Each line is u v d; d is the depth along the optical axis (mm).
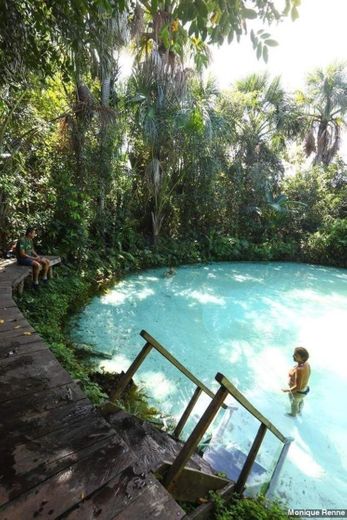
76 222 7320
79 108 7125
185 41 2240
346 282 10438
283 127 12719
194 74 9086
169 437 2646
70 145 7191
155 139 9484
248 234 13578
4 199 5871
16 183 6188
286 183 14359
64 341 4738
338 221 13227
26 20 2828
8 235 6336
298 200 14227
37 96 6203
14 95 5418
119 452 1639
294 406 3887
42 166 7062
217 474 2506
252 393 4289
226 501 2209
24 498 1349
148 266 10148
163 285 8562
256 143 12969
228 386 1833
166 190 10898
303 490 2928
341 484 3041
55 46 3436
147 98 9117
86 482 1453
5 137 5941
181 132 9781
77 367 3828
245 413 3805
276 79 12359
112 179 8625
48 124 6570
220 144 11555
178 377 4426
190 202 11836
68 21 2775
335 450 3441
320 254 13297
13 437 1666
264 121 12859
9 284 4633
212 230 12469
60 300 5695
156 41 7176
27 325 3158
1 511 1285
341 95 13039
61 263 7031
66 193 7121
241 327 6328
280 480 2994
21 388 2090
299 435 3617
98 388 3479
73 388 2137
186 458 1743
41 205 7020
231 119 11586
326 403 4215
